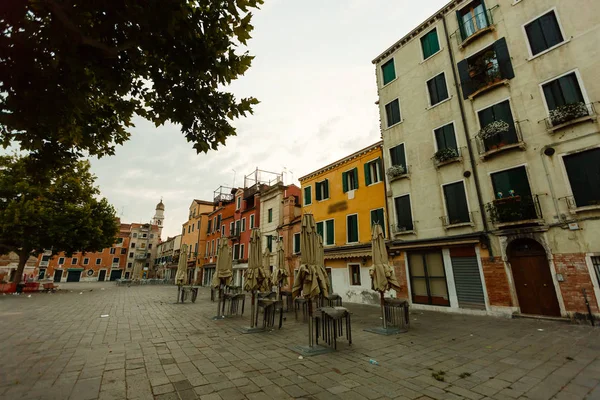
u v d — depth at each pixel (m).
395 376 5.25
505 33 13.36
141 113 4.48
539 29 12.33
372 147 19.16
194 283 43.59
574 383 4.77
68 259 64.75
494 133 12.55
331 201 21.50
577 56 11.08
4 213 22.58
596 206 9.75
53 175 4.74
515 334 8.42
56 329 9.43
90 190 28.11
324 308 7.70
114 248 72.69
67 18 3.16
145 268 64.88
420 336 8.37
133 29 3.51
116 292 26.81
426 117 16.25
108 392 4.54
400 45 18.61
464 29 15.34
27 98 3.52
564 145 10.88
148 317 11.98
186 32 3.63
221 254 13.38
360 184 19.62
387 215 17.27
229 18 3.85
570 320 9.88
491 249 12.34
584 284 9.81
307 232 7.92
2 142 4.02
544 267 10.98
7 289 24.78
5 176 23.47
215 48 3.85
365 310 14.55
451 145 14.91
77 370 5.55
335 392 4.57
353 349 7.04
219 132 4.38
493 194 12.76
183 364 5.93
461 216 13.85
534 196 11.29
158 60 3.91
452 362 6.01
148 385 4.83
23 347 7.21
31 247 25.30
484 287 12.34
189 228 51.66
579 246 10.07
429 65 16.72
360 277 18.22
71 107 3.80
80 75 3.65
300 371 5.53
